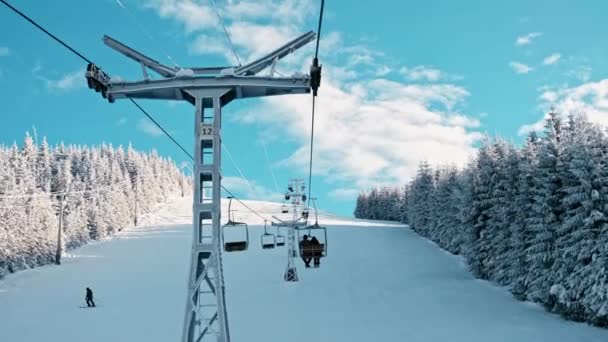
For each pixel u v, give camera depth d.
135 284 52.50
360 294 46.66
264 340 31.72
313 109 14.88
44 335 33.78
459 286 50.16
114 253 75.62
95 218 91.19
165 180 163.38
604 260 33.78
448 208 78.06
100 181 112.31
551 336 32.22
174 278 55.53
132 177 134.50
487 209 55.09
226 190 21.19
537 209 39.19
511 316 38.28
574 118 43.00
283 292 47.56
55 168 115.31
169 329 34.69
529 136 47.78
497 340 31.36
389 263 65.00
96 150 144.88
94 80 14.73
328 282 52.38
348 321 36.78
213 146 15.32
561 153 39.41
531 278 41.03
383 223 123.00
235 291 48.28
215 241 14.81
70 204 87.12
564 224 36.34
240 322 36.47
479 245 53.97
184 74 15.60
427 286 50.22
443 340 31.39
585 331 33.47
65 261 69.56
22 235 63.88
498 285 50.69
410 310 40.41
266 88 15.83
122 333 33.81
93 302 42.66
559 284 36.69
